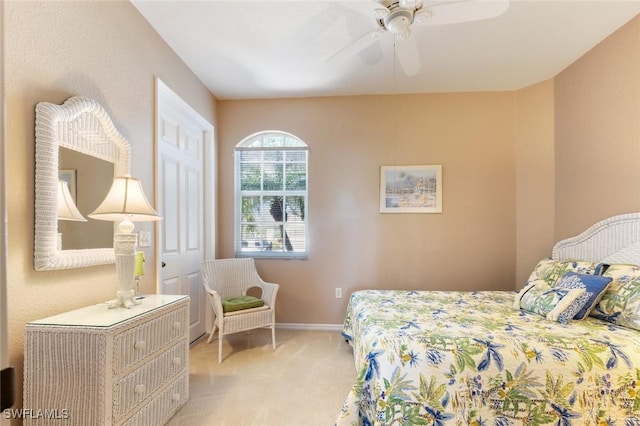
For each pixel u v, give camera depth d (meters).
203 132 3.42
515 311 2.16
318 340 3.15
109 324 1.33
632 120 2.22
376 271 3.49
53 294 1.49
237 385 2.25
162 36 2.42
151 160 2.32
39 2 1.42
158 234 2.38
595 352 1.47
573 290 1.93
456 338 1.59
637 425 1.40
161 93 2.50
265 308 2.95
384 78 3.12
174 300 1.86
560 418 1.41
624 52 2.28
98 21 1.78
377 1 1.73
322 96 3.55
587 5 2.06
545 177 3.15
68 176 1.58
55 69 1.50
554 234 3.08
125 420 1.41
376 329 1.79
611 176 2.40
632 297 1.78
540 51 2.63
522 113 3.32
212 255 3.41
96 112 1.70
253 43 2.52
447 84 3.25
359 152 3.52
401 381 1.46
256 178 3.66
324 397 2.10
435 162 3.45
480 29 2.32
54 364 1.30
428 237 3.45
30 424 1.30
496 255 3.38
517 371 1.44
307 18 2.21
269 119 3.59
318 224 3.54
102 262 1.74
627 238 2.23
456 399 1.43
